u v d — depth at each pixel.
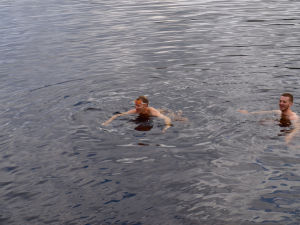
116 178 5.45
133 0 22.94
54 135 6.53
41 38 13.16
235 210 4.83
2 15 18.41
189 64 9.63
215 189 5.16
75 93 8.16
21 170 5.71
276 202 4.91
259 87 7.94
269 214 4.76
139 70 9.39
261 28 12.99
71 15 17.73
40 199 5.15
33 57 10.92
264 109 6.99
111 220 4.80
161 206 4.95
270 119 6.63
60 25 15.34
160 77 8.85
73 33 13.73
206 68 9.27
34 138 6.47
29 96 8.13
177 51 10.78
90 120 6.94
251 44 10.99
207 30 13.18
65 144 6.26
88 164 5.76
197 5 19.45
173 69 9.33
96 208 4.97
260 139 6.10
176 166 5.62
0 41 12.99
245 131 6.33
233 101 7.36
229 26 13.67
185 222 4.71
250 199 4.97
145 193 5.16
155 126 6.62
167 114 7.00
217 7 18.45
